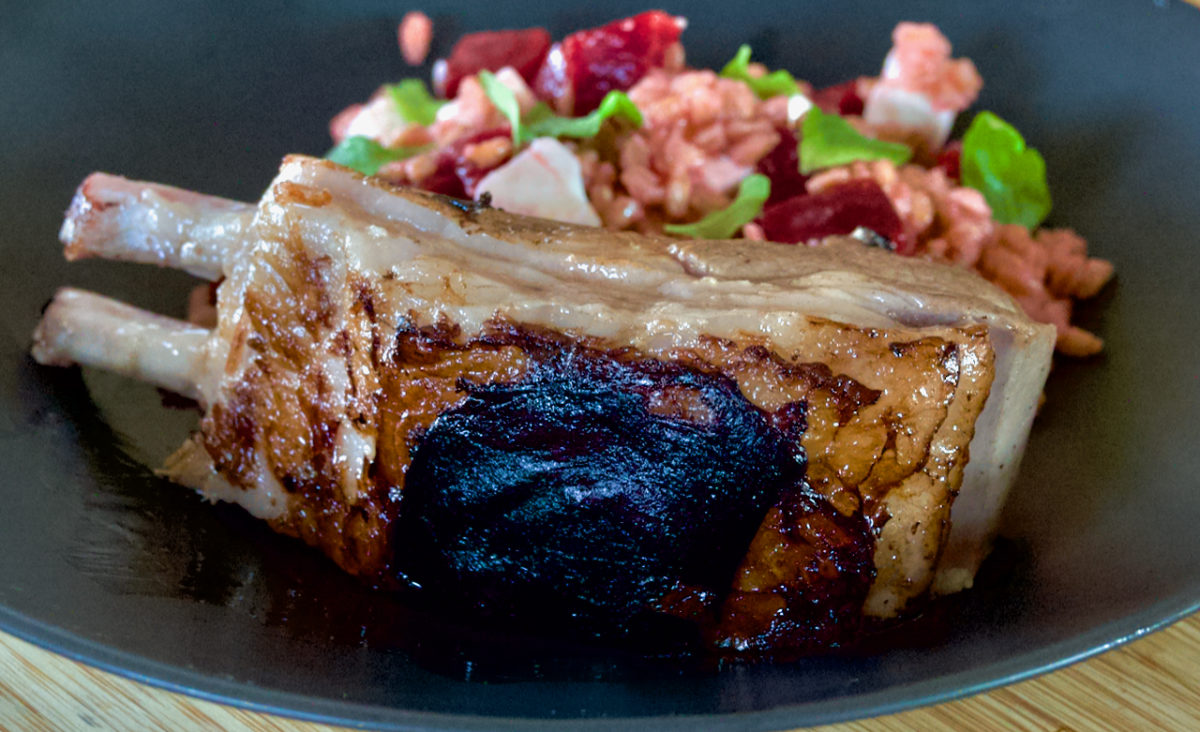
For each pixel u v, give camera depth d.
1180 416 0.28
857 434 0.25
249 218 0.27
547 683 0.24
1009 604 0.25
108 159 0.32
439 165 0.33
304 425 0.26
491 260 0.26
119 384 0.29
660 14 0.34
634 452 0.25
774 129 0.34
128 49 0.33
